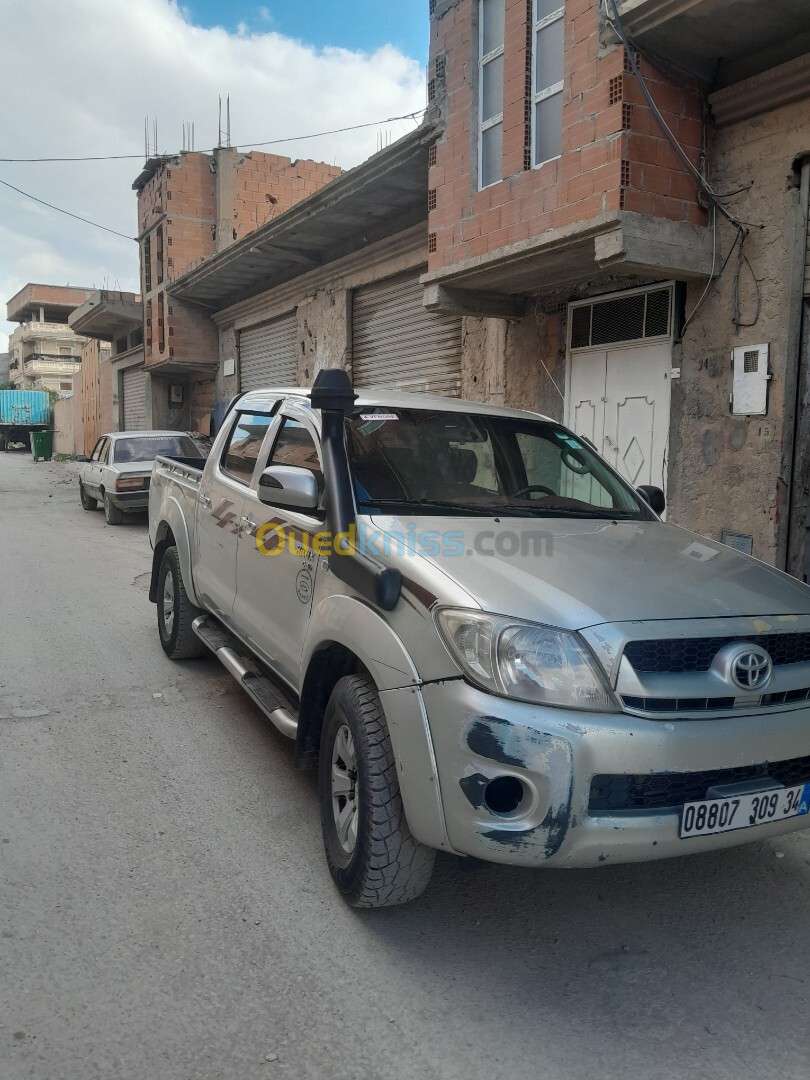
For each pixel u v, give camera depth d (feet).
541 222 22.99
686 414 23.16
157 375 70.23
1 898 9.68
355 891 9.23
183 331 61.98
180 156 64.75
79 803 12.17
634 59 20.27
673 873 10.85
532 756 7.66
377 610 9.25
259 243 43.68
